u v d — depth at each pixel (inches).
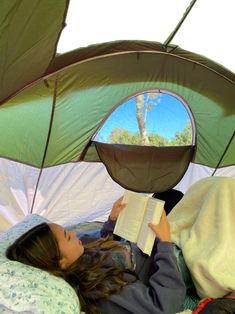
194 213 59.2
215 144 106.9
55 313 39.7
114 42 80.2
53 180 99.7
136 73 88.9
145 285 53.7
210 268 49.2
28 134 90.0
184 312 50.1
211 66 91.7
